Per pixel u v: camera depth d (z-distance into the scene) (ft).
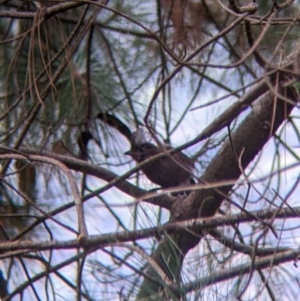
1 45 20.36
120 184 20.62
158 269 13.20
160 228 15.38
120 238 15.35
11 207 20.47
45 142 19.54
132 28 20.66
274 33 19.83
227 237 15.28
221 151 20.38
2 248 15.53
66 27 20.63
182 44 19.52
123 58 21.13
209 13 19.19
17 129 19.57
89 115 20.24
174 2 19.03
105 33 20.86
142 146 21.65
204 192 20.17
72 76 18.37
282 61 15.75
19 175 20.52
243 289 13.38
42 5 20.03
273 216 14.32
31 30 18.22
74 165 20.16
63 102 20.36
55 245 15.31
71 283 16.57
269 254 15.15
